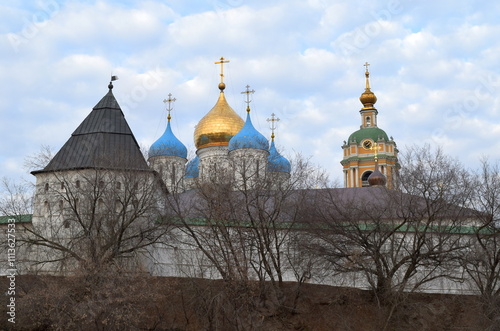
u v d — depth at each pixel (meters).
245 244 53.62
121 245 52.22
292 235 55.88
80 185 55.84
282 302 51.31
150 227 54.00
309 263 53.50
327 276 56.56
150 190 54.72
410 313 51.53
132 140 60.31
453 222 53.34
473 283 56.16
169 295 50.56
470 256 53.28
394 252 56.19
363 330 51.25
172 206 53.75
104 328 44.22
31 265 51.12
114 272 44.72
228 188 53.66
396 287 52.38
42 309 46.47
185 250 56.41
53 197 56.28
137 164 56.59
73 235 53.06
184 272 53.00
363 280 57.19
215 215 51.34
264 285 50.66
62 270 49.00
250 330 46.84
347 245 54.81
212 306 48.69
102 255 47.19
